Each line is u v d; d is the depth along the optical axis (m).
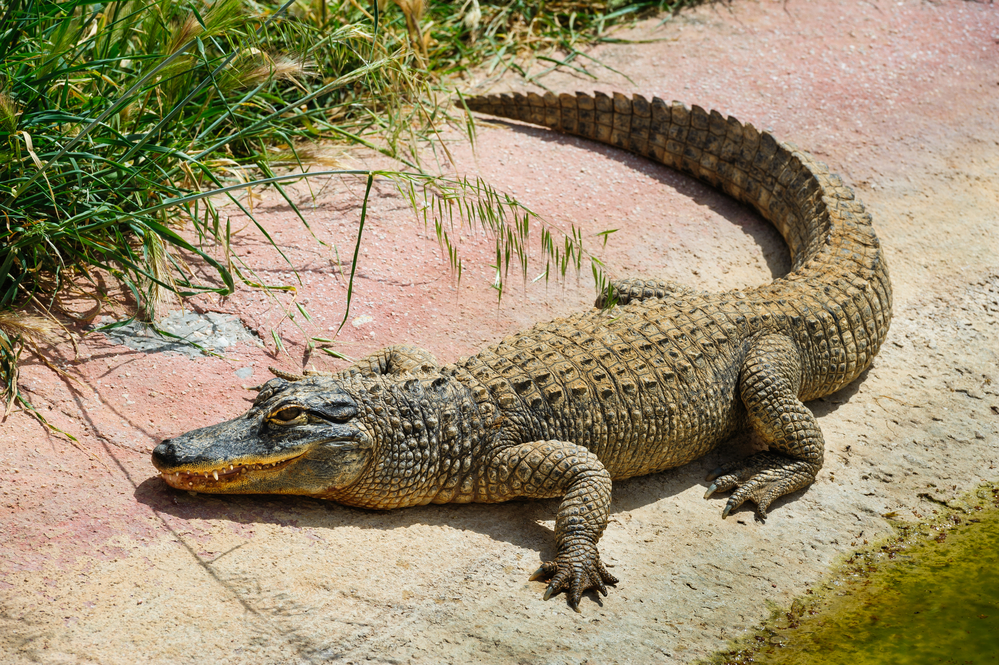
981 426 5.28
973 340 5.90
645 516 4.58
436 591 3.86
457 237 6.15
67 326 4.94
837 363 5.27
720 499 4.77
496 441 4.42
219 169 6.10
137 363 4.81
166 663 3.25
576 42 8.79
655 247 6.36
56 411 4.38
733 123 6.79
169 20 5.94
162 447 3.93
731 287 6.12
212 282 5.45
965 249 6.59
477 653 3.59
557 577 3.99
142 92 5.32
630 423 4.63
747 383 4.92
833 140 7.45
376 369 4.92
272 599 3.62
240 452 3.97
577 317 5.11
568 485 4.29
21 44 5.15
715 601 4.07
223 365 4.95
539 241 6.24
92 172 5.23
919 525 4.65
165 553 3.73
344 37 6.21
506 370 4.62
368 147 6.61
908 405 5.42
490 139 7.30
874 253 5.74
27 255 5.07
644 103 7.11
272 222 6.04
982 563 4.42
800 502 4.77
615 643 3.76
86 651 3.22
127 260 5.04
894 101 7.93
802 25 8.89
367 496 4.27
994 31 8.83
